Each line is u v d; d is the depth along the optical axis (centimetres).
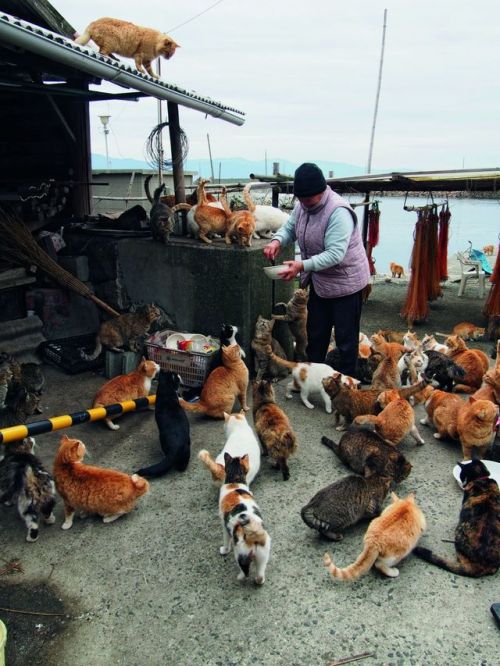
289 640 224
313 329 452
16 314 554
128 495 289
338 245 385
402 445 381
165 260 507
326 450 372
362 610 238
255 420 357
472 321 764
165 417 349
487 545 252
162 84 439
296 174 383
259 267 480
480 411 329
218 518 300
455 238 1514
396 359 473
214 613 238
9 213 560
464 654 217
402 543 248
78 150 678
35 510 283
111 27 457
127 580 257
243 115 573
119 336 484
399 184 792
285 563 266
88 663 216
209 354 443
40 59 522
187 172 1192
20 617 237
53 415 425
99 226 604
